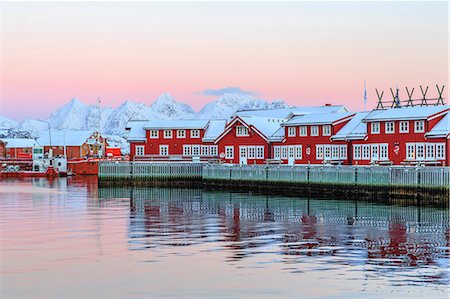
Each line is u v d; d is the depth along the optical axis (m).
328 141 91.06
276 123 103.94
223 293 28.56
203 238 42.47
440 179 65.12
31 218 54.97
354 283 29.75
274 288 29.12
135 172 107.12
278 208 63.66
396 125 82.19
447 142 77.19
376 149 84.50
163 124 117.06
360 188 74.44
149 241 41.25
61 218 54.88
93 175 159.62
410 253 36.66
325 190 79.19
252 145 101.25
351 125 90.50
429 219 53.19
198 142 114.81
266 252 37.03
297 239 41.91
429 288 28.92
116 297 28.27
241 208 63.91
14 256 36.31
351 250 37.62
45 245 39.81
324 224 49.97
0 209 64.06
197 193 86.88
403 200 69.25
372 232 45.25
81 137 178.62
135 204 69.44
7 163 160.62
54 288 29.64
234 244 39.91
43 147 176.75
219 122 116.75
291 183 84.44
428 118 78.81
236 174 94.19
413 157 80.38
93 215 57.47
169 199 76.56
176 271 32.41
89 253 37.09
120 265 33.84
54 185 112.25
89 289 29.44
